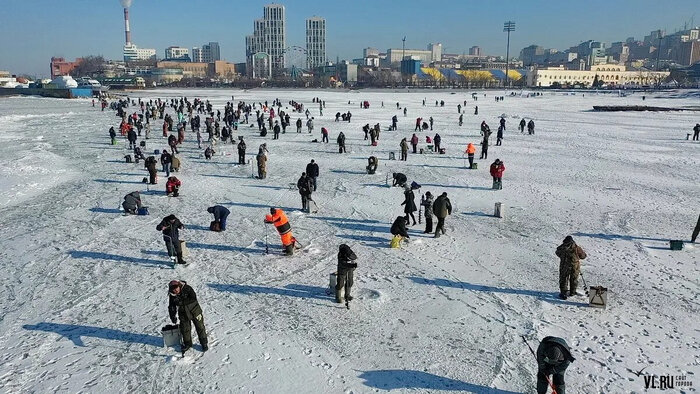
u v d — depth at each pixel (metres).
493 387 9.10
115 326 11.30
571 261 12.34
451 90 169.50
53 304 12.38
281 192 24.30
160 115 64.12
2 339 10.78
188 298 9.98
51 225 18.89
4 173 28.19
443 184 26.22
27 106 84.88
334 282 12.98
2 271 14.45
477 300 12.62
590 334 10.94
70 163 31.81
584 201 22.77
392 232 16.41
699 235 17.64
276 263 15.09
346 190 24.75
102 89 134.00
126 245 16.64
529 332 11.03
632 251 16.16
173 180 23.27
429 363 9.85
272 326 11.30
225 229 18.41
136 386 9.17
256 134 47.88
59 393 8.97
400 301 12.57
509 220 19.70
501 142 42.53
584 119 65.50
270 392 8.98
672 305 12.31
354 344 10.56
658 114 73.75
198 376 9.46
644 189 25.22
